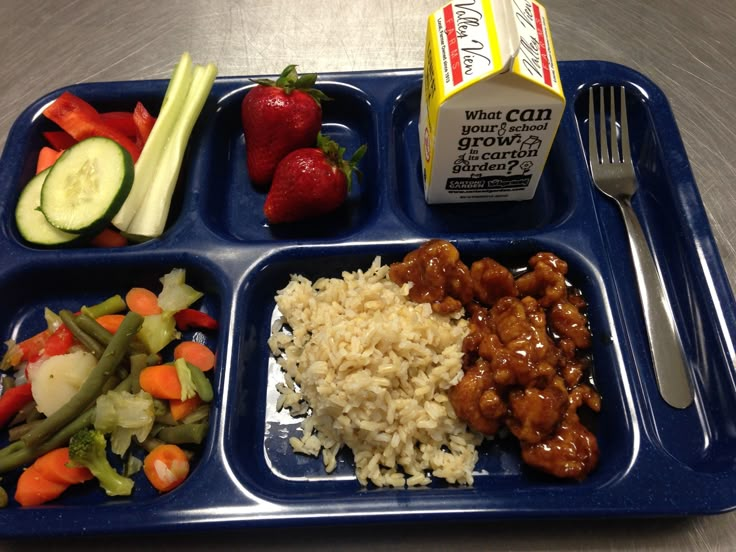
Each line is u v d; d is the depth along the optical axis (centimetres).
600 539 24
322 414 26
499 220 32
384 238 30
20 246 30
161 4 41
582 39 38
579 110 34
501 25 25
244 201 33
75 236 29
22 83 38
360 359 25
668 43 38
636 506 23
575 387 27
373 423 25
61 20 41
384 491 23
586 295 29
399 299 28
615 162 32
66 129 32
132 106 35
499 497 23
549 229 29
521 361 25
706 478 23
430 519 22
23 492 24
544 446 24
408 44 39
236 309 28
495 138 27
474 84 25
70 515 23
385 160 32
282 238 32
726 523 24
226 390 26
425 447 26
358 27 39
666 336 28
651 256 30
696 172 34
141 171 31
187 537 25
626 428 25
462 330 28
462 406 25
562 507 23
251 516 23
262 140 31
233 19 40
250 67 38
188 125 32
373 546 24
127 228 30
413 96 34
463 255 30
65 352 27
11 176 32
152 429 26
